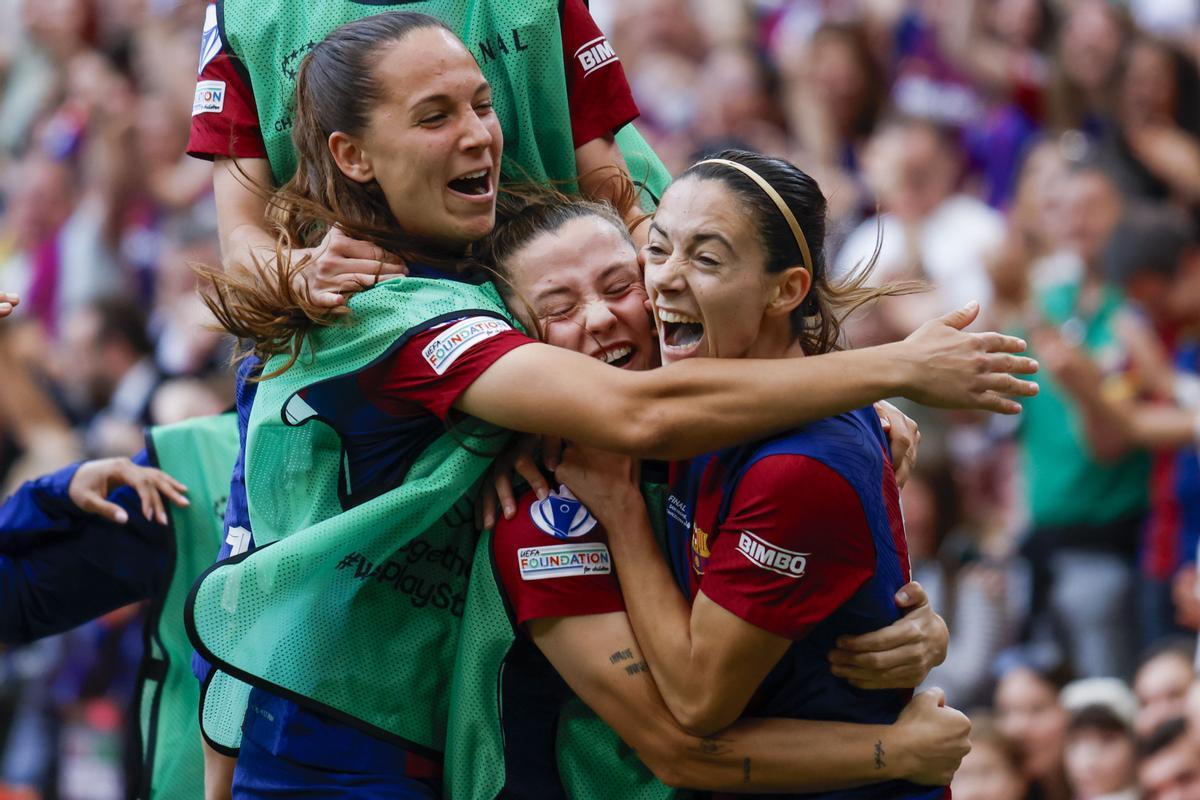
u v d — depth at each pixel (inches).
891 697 427.2
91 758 856.9
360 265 421.4
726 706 405.7
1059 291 869.8
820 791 422.6
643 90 1200.2
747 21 1237.1
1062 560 818.8
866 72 1048.8
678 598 416.2
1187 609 788.0
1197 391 834.2
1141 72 1003.9
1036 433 831.1
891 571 414.6
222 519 525.3
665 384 393.1
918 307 898.1
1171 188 987.9
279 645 427.8
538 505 424.5
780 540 394.0
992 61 1066.1
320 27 452.8
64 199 1229.7
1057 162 958.4
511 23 460.8
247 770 444.5
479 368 403.5
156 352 1004.6
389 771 436.5
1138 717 713.6
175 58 1266.0
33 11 1421.0
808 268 399.5
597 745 445.7
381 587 434.3
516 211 448.5
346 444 427.8
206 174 1198.9
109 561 540.1
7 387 1018.7
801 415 390.6
